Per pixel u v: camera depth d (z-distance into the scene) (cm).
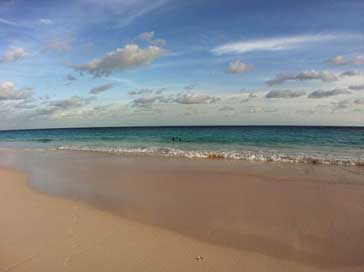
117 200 738
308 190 810
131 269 403
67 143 2852
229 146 2019
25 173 1154
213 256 441
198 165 1256
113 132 5106
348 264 416
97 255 443
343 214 617
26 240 498
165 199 746
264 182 912
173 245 477
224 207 674
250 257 438
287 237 509
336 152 1579
